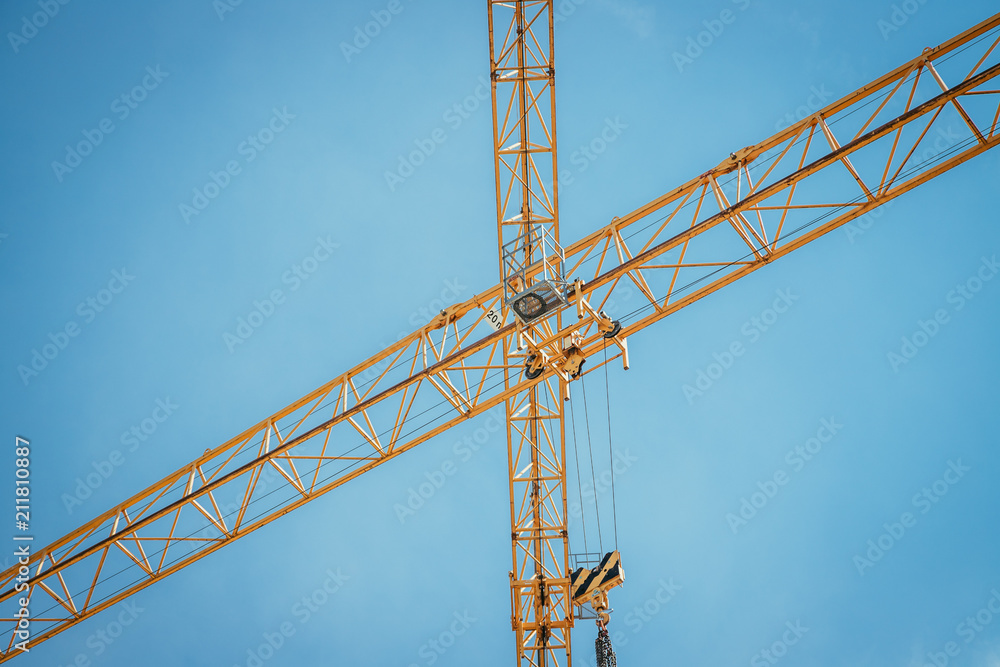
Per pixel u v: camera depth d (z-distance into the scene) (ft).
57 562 104.63
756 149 86.33
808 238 86.33
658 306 90.63
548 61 95.35
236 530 103.14
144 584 105.40
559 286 85.40
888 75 82.79
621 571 96.68
